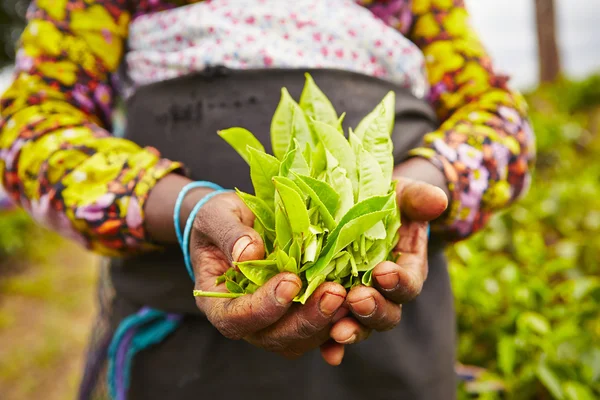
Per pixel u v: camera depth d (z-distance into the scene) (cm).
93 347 109
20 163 82
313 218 63
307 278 59
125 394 93
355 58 90
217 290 63
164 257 87
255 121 85
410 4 100
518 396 161
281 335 59
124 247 80
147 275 89
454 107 101
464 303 191
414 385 90
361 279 63
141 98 93
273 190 66
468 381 162
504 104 95
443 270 98
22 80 89
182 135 88
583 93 657
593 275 247
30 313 331
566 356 162
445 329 95
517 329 177
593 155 486
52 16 91
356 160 69
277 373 87
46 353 279
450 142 84
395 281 57
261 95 86
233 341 88
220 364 88
